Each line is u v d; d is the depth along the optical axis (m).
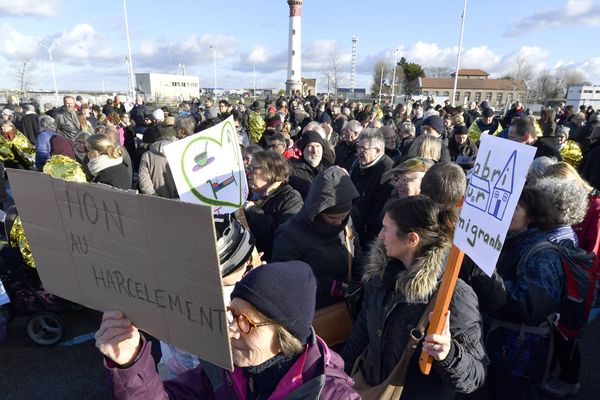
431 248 1.64
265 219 3.14
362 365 1.89
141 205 0.92
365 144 3.77
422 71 68.00
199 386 1.41
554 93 56.62
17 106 12.52
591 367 3.43
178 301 0.94
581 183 2.82
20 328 4.01
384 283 1.80
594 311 4.29
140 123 12.62
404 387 1.72
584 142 8.08
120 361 1.06
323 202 2.23
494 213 1.28
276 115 8.15
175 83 56.72
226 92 84.00
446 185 2.24
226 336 0.89
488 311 1.96
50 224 1.13
